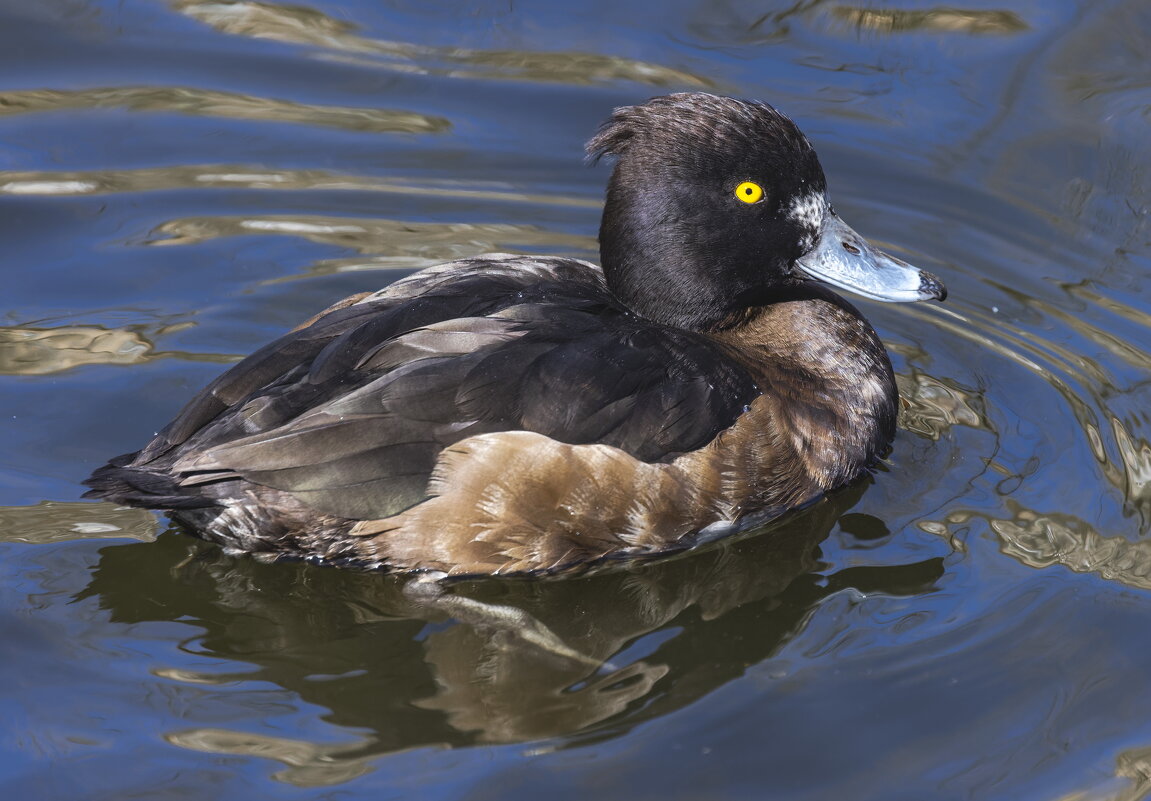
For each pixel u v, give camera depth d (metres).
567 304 7.97
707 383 7.85
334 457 7.18
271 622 7.37
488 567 7.59
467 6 13.60
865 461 8.61
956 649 7.12
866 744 6.50
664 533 7.78
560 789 6.17
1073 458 8.68
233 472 7.06
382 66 12.71
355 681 6.95
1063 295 10.38
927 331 10.21
